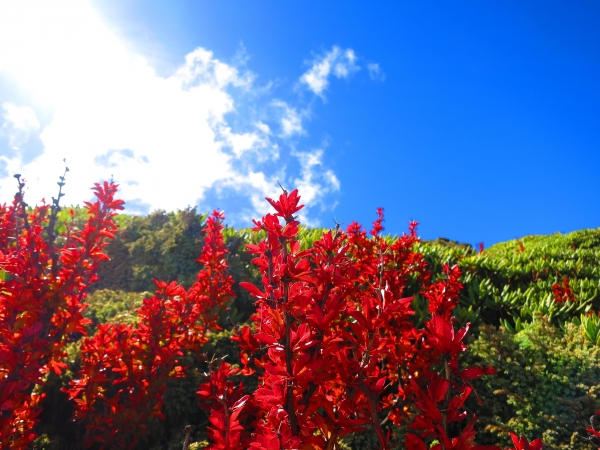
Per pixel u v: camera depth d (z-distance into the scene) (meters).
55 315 4.21
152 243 10.16
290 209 2.46
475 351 5.14
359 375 2.30
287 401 2.16
